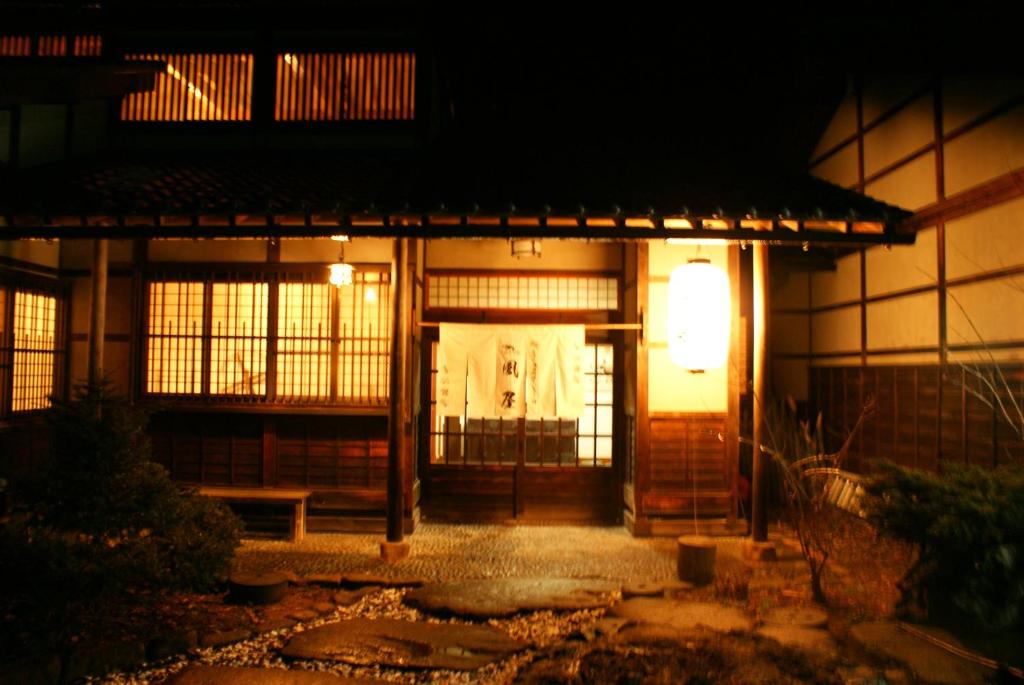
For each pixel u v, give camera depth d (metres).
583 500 10.37
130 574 5.36
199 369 9.71
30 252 9.14
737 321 9.70
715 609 6.43
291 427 9.78
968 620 5.25
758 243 7.57
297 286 9.67
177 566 5.84
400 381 8.46
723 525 9.51
